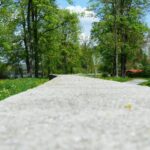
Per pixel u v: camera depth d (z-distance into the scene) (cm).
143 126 766
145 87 2333
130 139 640
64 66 9212
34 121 868
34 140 647
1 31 5631
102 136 668
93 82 3209
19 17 6062
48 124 816
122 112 1002
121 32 6925
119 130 724
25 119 906
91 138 652
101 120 856
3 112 1059
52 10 5872
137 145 593
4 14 5597
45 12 5906
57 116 945
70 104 1248
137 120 849
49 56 6500
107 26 6969
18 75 7744
